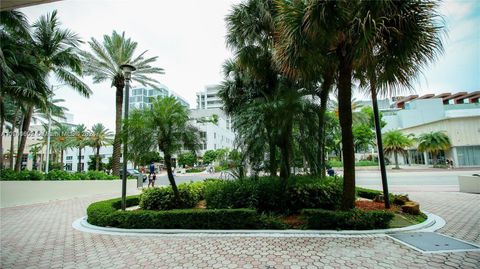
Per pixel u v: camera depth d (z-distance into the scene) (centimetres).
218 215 607
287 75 719
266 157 898
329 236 530
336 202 689
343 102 627
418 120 4916
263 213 651
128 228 624
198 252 459
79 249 491
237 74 1042
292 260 411
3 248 502
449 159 3384
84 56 1614
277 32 686
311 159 802
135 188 1778
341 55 607
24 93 1135
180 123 759
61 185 1263
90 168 4316
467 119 3303
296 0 549
